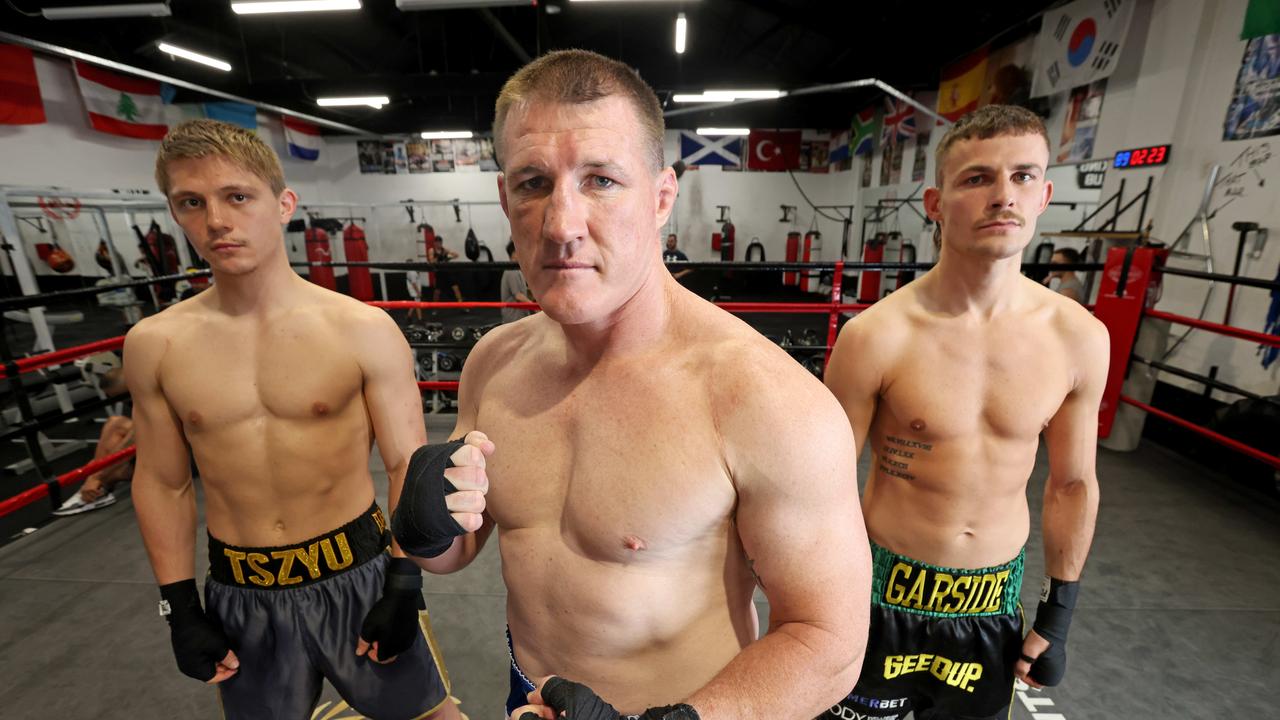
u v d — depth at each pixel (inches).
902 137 341.1
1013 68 223.9
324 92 288.2
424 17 292.5
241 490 44.3
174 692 71.5
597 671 25.6
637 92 22.4
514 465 26.5
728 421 22.2
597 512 23.6
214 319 43.6
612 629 24.4
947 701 46.4
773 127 430.3
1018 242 38.1
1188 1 152.1
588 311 22.1
